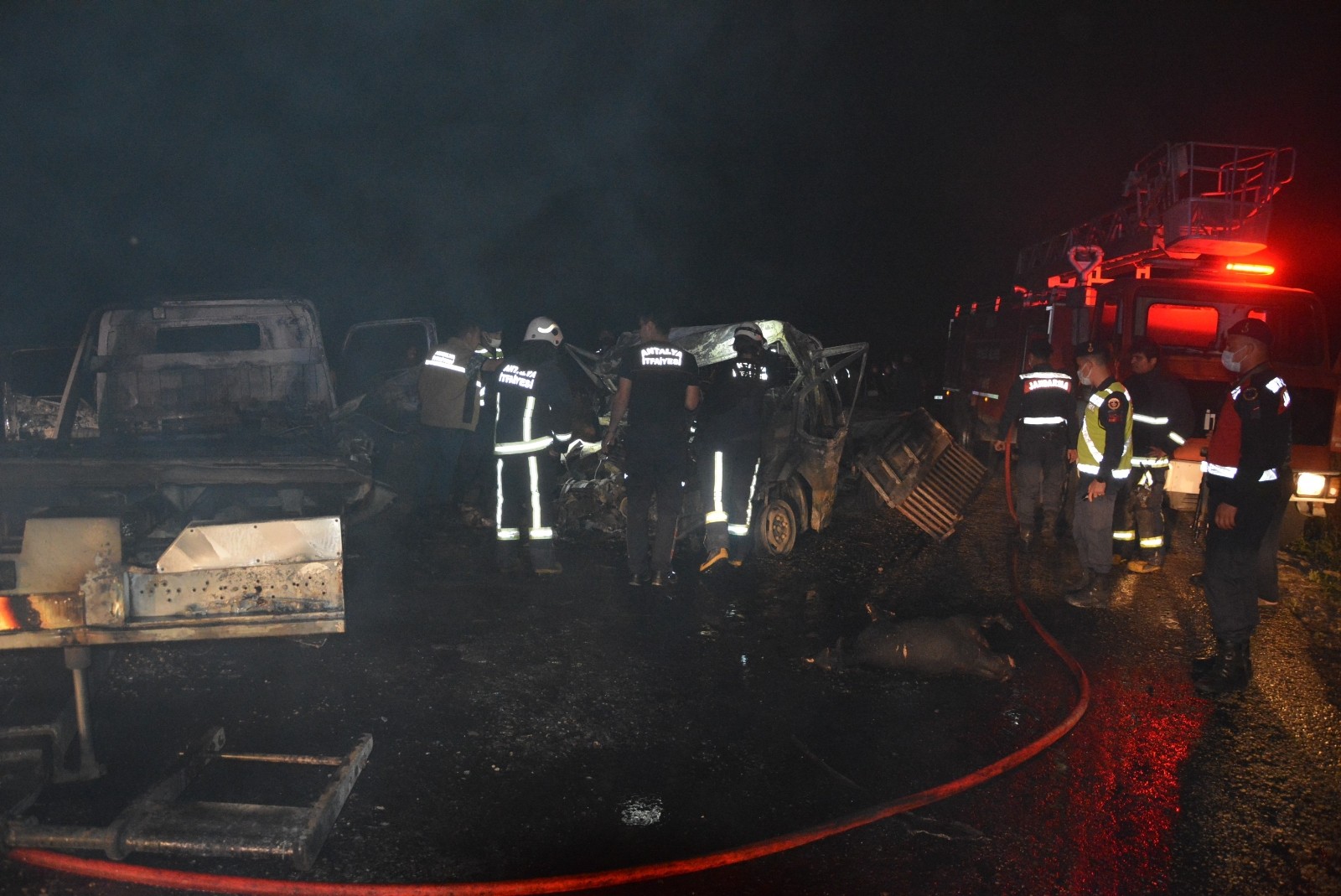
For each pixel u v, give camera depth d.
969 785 3.48
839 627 5.32
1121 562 7.15
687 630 5.16
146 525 4.01
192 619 3.11
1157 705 4.40
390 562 6.33
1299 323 8.06
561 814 3.20
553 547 6.50
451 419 7.41
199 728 3.74
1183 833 3.24
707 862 2.88
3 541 3.59
